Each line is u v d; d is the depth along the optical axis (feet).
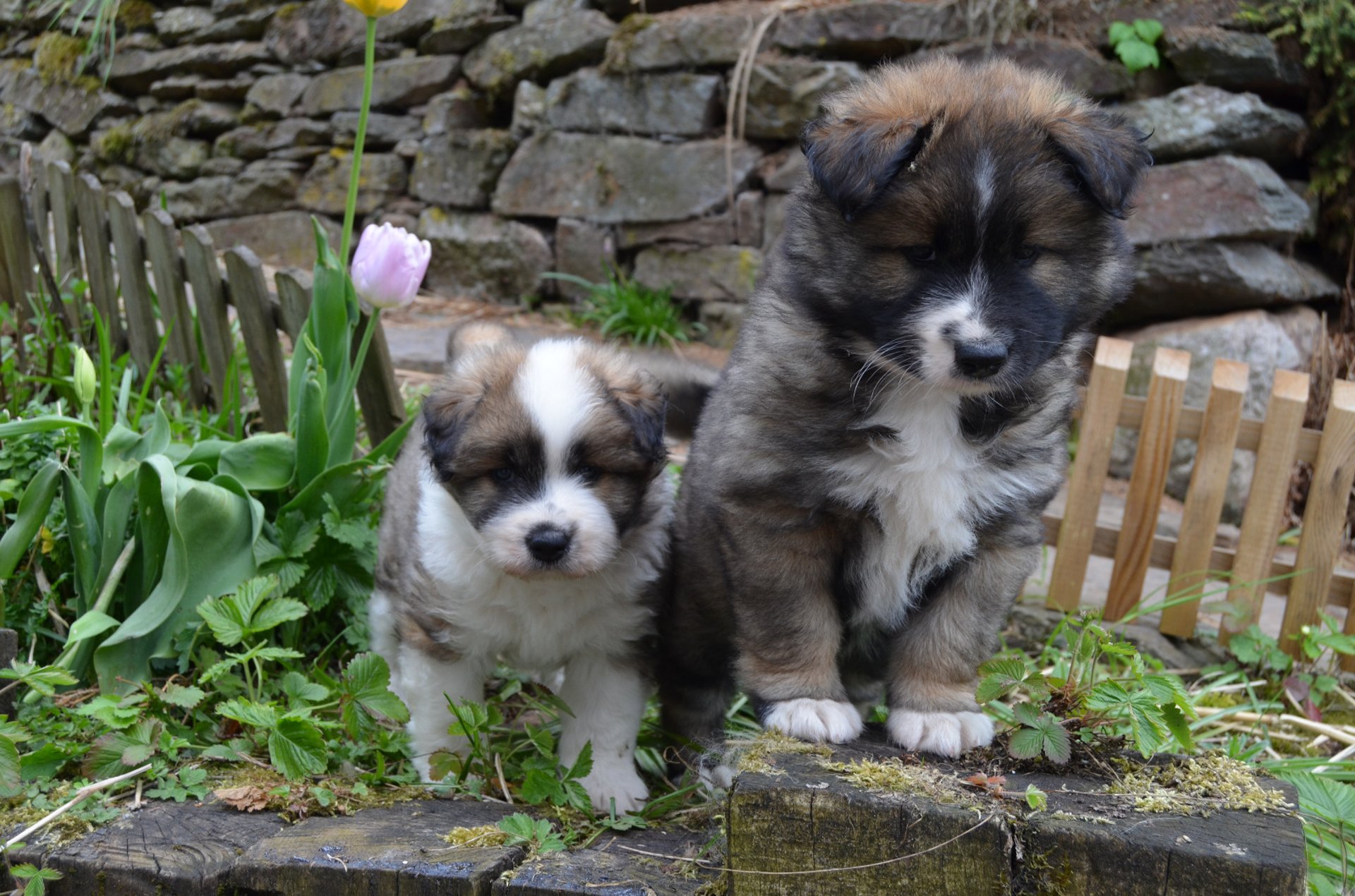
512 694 5.29
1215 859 4.01
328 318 5.28
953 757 4.38
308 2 10.36
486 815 4.57
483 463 4.66
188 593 4.99
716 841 4.40
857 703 5.00
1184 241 7.52
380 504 5.48
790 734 4.46
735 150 8.68
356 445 5.72
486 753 4.78
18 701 4.76
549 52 9.27
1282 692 5.73
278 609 4.85
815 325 4.45
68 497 5.00
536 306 9.58
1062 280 4.39
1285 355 7.39
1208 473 5.93
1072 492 5.99
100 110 11.43
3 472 5.31
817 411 4.46
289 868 4.31
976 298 4.28
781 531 4.51
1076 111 4.43
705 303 8.92
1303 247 7.96
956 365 4.26
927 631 4.57
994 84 4.48
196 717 4.79
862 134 4.32
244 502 5.08
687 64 8.76
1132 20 7.65
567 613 4.75
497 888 4.28
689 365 5.37
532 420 4.65
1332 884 4.54
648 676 4.88
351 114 10.20
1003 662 4.33
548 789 4.59
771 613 4.55
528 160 9.41
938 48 7.97
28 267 6.58
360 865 4.30
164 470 4.87
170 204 10.98
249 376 6.27
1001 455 4.49
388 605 5.02
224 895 4.33
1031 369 4.33
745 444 4.51
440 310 9.45
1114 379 5.91
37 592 5.09
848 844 4.15
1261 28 7.57
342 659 5.22
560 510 4.59
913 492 4.47
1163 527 6.81
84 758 4.66
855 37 8.21
